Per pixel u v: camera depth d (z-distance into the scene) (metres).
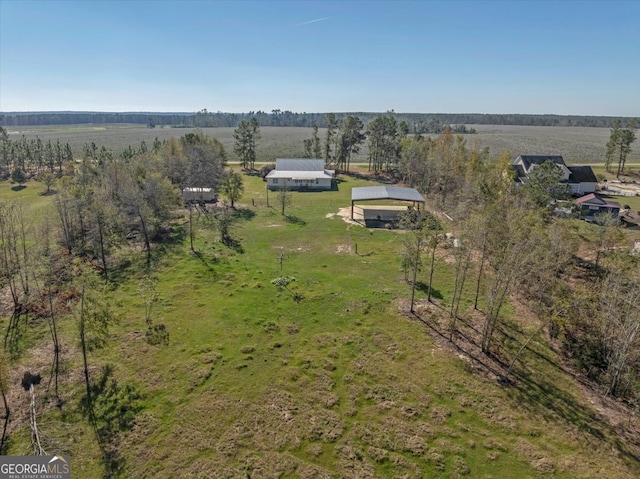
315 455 14.70
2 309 24.33
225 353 20.58
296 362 20.03
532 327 23.30
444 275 30.50
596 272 29.75
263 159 102.94
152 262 32.56
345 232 41.72
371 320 23.89
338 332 22.67
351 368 19.64
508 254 22.45
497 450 14.95
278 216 47.91
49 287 23.03
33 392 17.20
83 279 19.41
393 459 14.52
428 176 59.59
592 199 49.06
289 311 24.78
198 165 59.38
